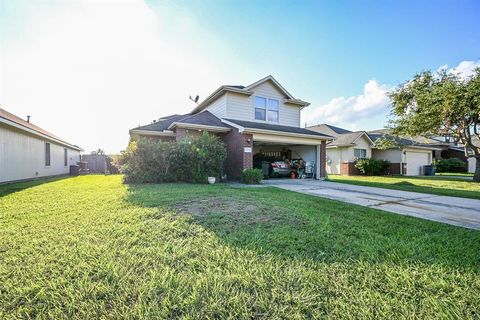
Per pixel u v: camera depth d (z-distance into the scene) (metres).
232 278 2.13
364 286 2.04
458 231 3.65
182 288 1.98
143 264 2.36
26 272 2.21
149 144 9.35
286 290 1.98
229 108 12.77
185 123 10.77
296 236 3.19
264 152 17.08
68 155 19.34
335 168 20.86
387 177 16.97
